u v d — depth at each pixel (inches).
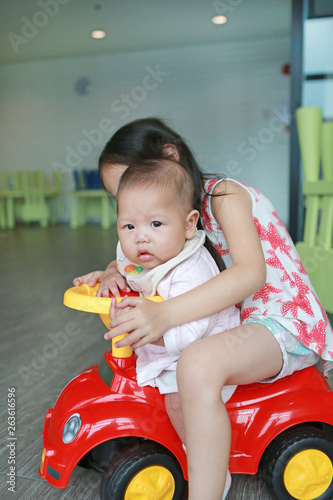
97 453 24.9
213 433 21.0
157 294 25.5
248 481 27.1
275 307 26.0
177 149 28.6
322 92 80.0
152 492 22.9
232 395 24.6
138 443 23.5
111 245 140.4
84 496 26.2
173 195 24.0
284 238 28.8
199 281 24.6
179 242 24.4
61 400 26.0
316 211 63.7
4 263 112.1
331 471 24.5
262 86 204.4
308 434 24.0
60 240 157.3
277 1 154.6
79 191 206.4
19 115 238.1
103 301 23.6
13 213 228.2
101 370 26.8
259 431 23.9
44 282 89.0
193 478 21.0
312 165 63.6
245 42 203.3
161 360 24.4
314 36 78.4
